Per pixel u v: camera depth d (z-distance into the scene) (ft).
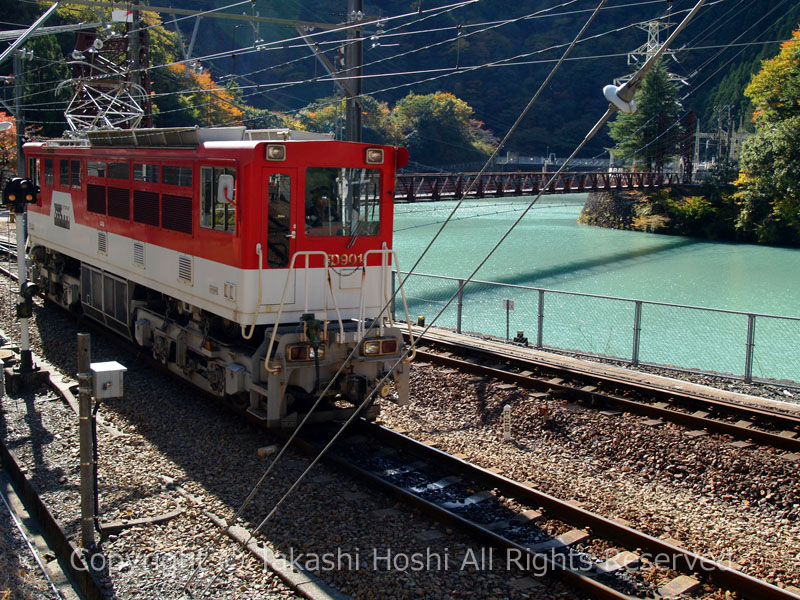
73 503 25.99
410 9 389.80
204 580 21.36
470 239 154.92
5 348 44.52
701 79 331.16
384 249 34.55
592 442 33.30
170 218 37.63
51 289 59.82
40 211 60.18
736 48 323.78
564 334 66.59
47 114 168.86
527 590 20.99
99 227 47.24
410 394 40.37
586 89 389.60
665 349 61.00
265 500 26.45
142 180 40.75
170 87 188.44
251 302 31.63
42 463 29.32
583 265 126.82
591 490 28.07
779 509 27.53
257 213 31.30
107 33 92.73
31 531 25.70
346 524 24.68
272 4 314.96
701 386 40.37
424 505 25.72
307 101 308.60
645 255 143.74
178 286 37.22
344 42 56.08
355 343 32.71
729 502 28.27
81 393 22.86
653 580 21.59
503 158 326.65
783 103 170.40
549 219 217.97
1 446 31.14
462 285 23.73
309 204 32.58
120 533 23.91
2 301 62.03
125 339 50.26
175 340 38.93
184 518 25.03
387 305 31.22
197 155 34.76
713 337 66.69
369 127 284.82
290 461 30.27
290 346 31.04
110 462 29.53
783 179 161.48
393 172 34.71
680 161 221.66
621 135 220.84
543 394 38.29
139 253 41.60
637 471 31.09
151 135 39.17
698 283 110.83
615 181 175.01
